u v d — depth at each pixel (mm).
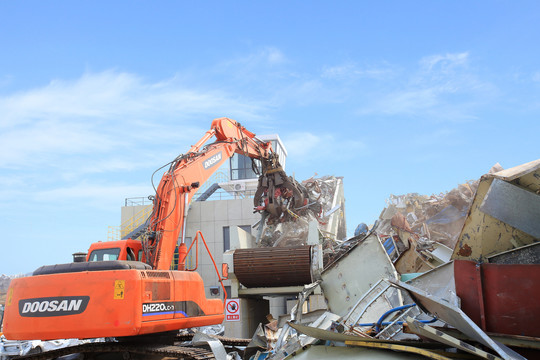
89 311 9008
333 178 29031
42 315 9141
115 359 10852
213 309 11852
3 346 17609
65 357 10617
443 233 21391
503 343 5918
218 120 15914
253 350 12625
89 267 9484
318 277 15422
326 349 7074
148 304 9273
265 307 20641
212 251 28266
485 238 7453
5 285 32062
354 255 15164
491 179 7086
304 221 19516
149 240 11508
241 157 34125
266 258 16281
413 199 25156
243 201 28672
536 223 6820
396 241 17875
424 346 6152
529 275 5840
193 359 9578
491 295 6094
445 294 6695
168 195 12062
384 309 10719
